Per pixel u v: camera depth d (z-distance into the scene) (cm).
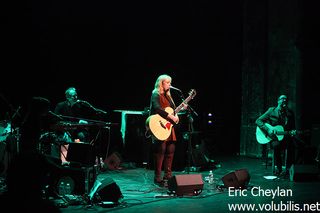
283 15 1009
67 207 518
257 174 807
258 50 1070
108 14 1291
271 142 784
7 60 1146
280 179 742
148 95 1363
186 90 1397
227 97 1420
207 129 1359
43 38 1200
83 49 1275
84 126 613
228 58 1405
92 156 558
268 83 1050
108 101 1328
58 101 1241
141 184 691
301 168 720
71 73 1262
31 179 295
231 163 978
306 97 982
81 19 1259
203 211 503
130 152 937
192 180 589
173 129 654
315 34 977
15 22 1144
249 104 1099
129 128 943
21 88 1171
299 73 982
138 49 1345
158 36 1357
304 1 970
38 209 266
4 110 1062
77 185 561
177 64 1385
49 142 568
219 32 1386
